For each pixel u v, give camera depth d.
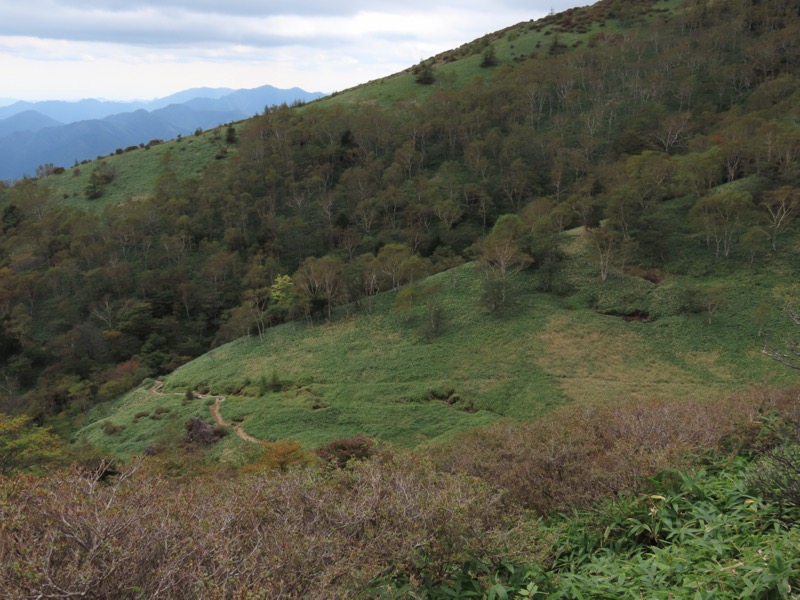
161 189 105.81
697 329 46.50
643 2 157.62
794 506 5.61
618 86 114.38
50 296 89.62
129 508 4.62
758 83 101.75
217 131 142.12
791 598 3.96
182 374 61.84
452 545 5.41
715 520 5.62
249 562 4.33
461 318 56.66
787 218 54.78
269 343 62.75
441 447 17.80
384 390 47.12
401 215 91.94
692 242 57.28
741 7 126.31
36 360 76.38
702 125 90.94
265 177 104.25
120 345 76.44
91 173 123.50
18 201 111.06
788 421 8.37
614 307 52.47
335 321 64.12
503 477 9.36
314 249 90.81
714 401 14.67
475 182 95.50
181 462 30.59
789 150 61.12
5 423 26.70
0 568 3.77
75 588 3.77
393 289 68.75
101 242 96.44
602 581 5.06
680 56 114.94
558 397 40.88
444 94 116.88
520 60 138.62
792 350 6.75
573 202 72.69
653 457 7.28
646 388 40.66
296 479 6.11
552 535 6.27
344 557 4.76
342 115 118.06
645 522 6.31
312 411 44.31
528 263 60.81
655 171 68.69
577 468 8.58
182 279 87.19
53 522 4.30
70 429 55.09
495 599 5.14
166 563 4.14
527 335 50.66
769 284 48.78
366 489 5.83
